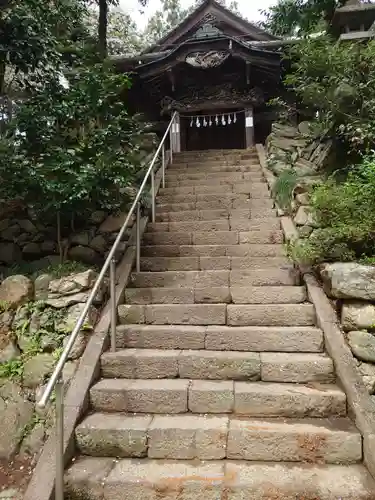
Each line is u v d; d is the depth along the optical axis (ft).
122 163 14.25
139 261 14.32
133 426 8.82
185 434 8.54
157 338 11.31
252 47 26.81
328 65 17.69
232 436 8.44
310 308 11.57
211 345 11.07
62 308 11.39
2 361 10.93
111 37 39.29
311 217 14.24
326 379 9.91
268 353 10.69
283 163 20.49
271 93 30.60
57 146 14.34
